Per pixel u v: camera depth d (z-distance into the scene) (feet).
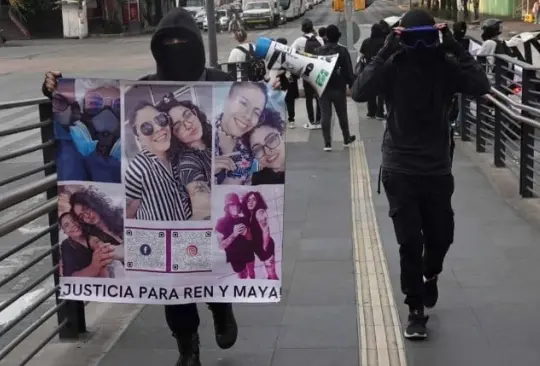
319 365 14.25
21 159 38.55
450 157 14.99
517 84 29.43
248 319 16.65
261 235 13.29
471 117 39.11
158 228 13.35
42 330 17.01
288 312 16.99
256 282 13.39
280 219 13.26
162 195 13.32
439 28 14.14
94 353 15.20
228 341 14.25
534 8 158.40
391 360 14.34
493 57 34.65
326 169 33.71
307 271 19.83
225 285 13.43
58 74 13.38
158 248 13.39
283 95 13.05
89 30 182.19
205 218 13.29
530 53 42.93
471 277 18.99
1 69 94.53
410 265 14.94
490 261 20.18
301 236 23.29
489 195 27.78
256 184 13.23
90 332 16.33
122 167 13.34
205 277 13.43
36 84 75.92
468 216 24.95
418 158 14.44
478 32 134.00
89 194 13.43
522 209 25.35
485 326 15.88
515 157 32.45
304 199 28.25
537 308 16.79
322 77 32.35
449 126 14.87
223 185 13.24
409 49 14.07
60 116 13.32
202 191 13.25
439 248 15.38
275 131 13.12
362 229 23.85
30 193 13.61
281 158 13.15
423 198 14.74
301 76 32.81
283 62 32.60
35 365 14.70
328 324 16.21
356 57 60.39
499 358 14.32
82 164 13.38
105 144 13.32
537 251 20.88
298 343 15.28
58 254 14.90
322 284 18.78
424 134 14.44
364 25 141.49
